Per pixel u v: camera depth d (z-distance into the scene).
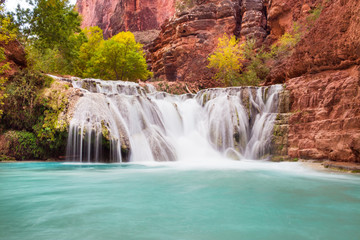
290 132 11.77
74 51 30.39
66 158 11.12
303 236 2.47
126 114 12.48
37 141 11.81
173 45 37.81
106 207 3.62
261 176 6.72
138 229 2.67
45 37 26.56
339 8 11.11
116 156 10.94
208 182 5.83
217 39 35.06
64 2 28.50
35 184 5.56
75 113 11.31
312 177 6.58
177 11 43.12
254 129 13.72
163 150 12.15
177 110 15.51
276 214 3.26
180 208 3.55
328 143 9.45
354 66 10.38
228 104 14.27
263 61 28.78
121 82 19.12
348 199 4.13
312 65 12.75
